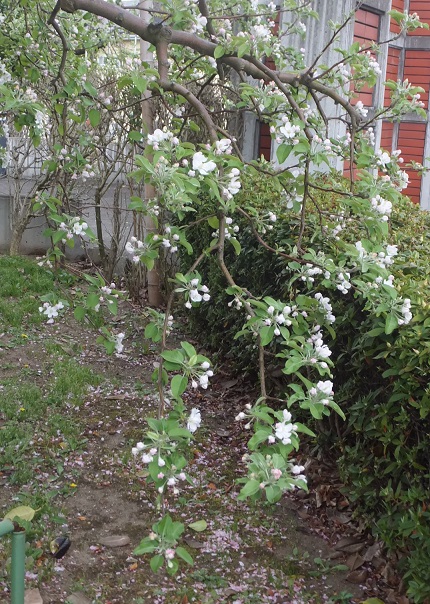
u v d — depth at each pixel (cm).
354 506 387
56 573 327
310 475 418
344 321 376
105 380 556
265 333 236
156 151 224
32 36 409
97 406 509
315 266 287
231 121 710
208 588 324
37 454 432
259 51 324
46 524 364
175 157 238
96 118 339
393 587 330
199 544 358
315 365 228
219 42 313
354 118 341
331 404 222
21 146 833
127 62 672
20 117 367
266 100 310
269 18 409
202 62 393
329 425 413
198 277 243
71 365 568
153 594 317
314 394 222
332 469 420
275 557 353
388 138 781
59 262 330
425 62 771
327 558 353
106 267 762
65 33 428
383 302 265
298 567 346
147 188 699
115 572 333
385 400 349
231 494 409
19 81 444
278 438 203
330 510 391
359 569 345
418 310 319
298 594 323
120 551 349
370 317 346
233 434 488
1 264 792
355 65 350
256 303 239
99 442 458
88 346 626
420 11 763
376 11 694
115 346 283
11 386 521
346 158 347
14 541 191
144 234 740
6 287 718
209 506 394
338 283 282
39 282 737
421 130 777
